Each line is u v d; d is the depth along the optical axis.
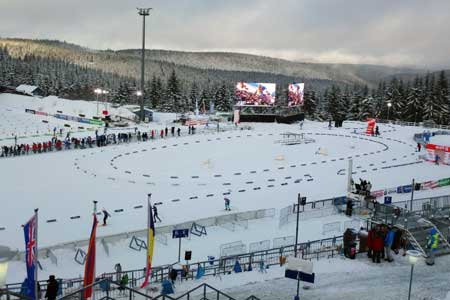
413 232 21.34
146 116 86.12
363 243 21.00
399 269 18.88
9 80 140.50
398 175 41.56
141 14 80.31
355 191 30.92
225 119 87.06
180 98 117.81
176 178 41.34
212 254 22.86
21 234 25.73
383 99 106.06
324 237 24.94
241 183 39.47
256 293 16.56
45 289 17.52
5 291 8.95
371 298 16.06
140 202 33.09
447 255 20.33
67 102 94.19
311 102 112.88
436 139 65.31
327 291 16.66
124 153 53.09
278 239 23.95
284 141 60.31
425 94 101.81
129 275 19.98
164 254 22.77
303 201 24.08
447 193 34.81
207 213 30.08
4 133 66.44
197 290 16.94
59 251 22.52
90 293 15.24
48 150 53.81
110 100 142.12
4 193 34.94
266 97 80.94
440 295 16.36
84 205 32.03
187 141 61.34
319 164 47.53
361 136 65.69
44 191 35.84
